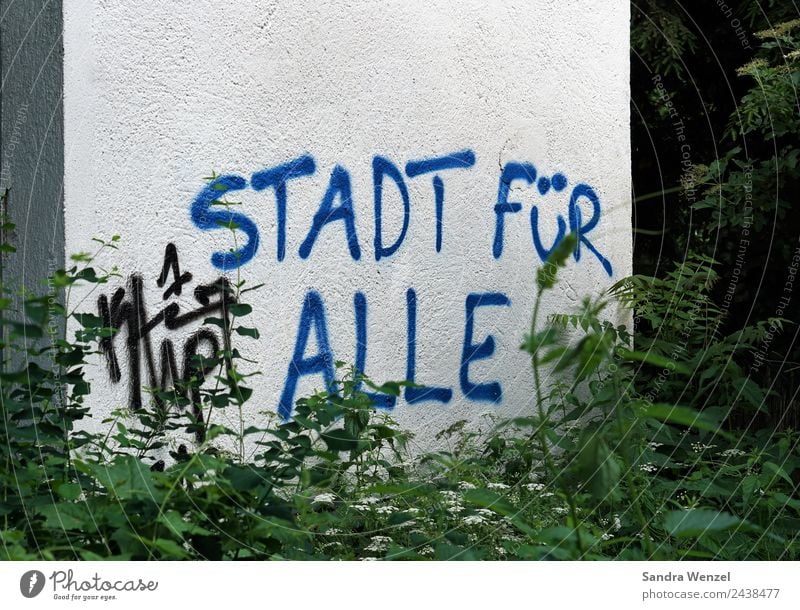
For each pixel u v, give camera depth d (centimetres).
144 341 346
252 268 377
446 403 443
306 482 247
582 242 505
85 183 332
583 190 509
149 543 201
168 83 354
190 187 360
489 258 464
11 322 243
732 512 358
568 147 502
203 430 315
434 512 303
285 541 238
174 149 355
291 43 390
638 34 701
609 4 523
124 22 342
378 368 418
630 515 329
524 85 481
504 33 472
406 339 430
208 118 365
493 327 464
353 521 309
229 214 371
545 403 471
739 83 739
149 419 309
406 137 431
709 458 423
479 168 461
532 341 153
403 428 425
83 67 331
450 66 448
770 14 662
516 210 476
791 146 613
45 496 232
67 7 327
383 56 422
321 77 399
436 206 443
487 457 418
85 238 332
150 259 349
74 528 212
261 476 232
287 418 384
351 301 409
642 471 356
